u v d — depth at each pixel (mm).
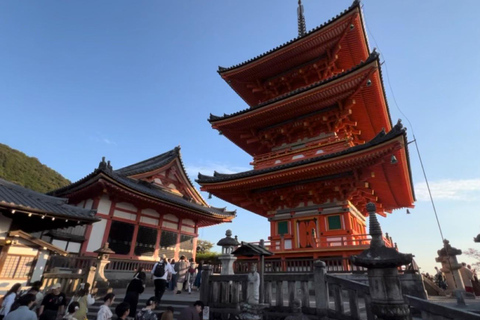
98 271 16000
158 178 31797
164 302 12516
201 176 21531
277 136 23469
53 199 14938
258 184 19391
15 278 12219
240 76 25578
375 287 6133
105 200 23672
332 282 8680
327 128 21141
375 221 6789
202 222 34344
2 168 54312
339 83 17469
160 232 27906
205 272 11086
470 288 17562
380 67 17062
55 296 9289
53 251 13992
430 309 6203
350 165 15844
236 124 22859
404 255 5828
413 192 22422
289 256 17906
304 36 21359
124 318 6922
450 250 18047
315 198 19156
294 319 7469
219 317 9992
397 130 13680
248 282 9711
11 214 13023
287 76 24688
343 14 19406
